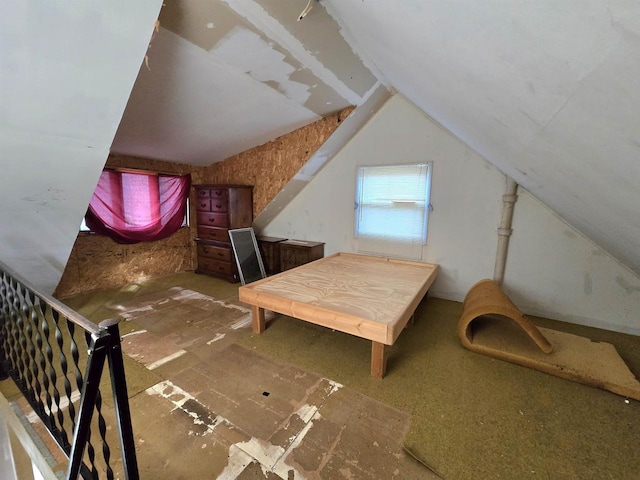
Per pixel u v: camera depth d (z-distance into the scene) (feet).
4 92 4.25
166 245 14.08
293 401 5.34
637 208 3.57
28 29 3.70
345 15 5.48
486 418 4.91
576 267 8.43
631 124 2.20
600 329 8.23
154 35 5.34
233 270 12.76
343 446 4.36
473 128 6.07
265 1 5.08
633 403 5.25
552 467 4.03
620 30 1.52
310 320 6.60
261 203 13.41
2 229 6.56
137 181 12.28
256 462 4.10
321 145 10.94
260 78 7.57
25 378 5.37
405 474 3.92
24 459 5.43
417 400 5.36
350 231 12.60
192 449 4.31
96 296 10.93
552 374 6.09
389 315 6.08
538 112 3.11
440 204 10.34
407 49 4.51
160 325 8.52
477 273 10.00
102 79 4.78
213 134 10.71
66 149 5.65
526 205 8.89
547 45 2.07
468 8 2.32
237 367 6.43
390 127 10.96
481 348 6.88
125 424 3.09
